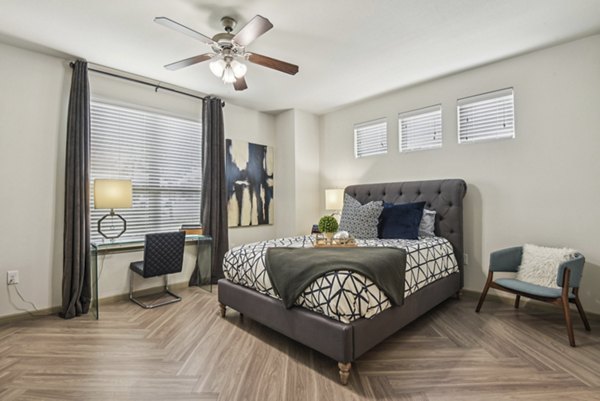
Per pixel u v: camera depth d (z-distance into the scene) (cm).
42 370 199
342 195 440
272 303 231
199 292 370
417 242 298
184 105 400
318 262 211
